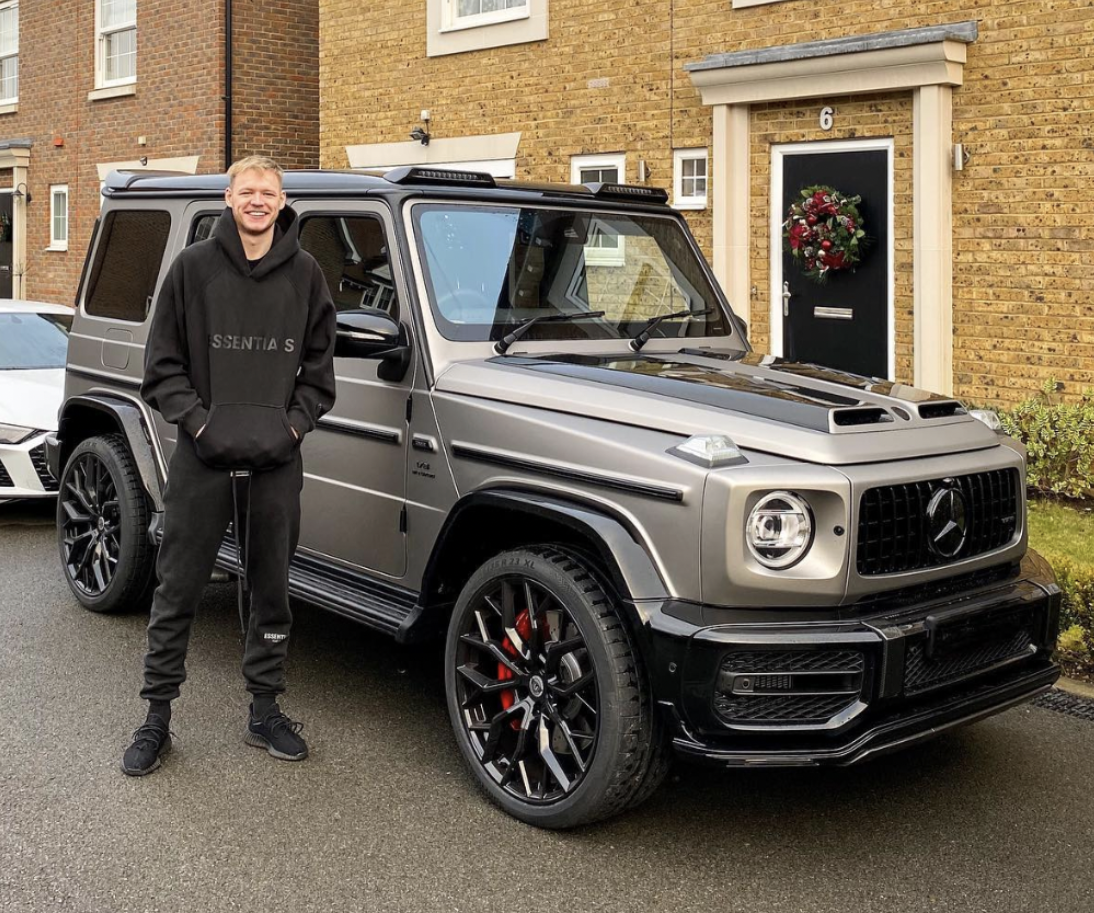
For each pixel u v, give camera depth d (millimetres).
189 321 3924
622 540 3545
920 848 3678
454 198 4617
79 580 5992
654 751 3559
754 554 3375
